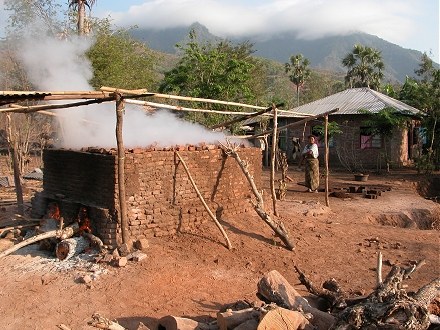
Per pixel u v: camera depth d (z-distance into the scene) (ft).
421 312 17.51
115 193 28.40
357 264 29.94
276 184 59.77
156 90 84.33
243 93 79.97
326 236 35.19
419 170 76.33
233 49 115.14
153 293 23.93
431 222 46.14
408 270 21.54
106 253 27.43
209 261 28.14
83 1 64.23
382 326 17.13
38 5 63.26
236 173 35.32
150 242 29.22
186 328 18.92
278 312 17.66
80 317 21.61
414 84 102.53
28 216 37.37
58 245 28.37
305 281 22.94
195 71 78.43
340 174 76.79
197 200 32.37
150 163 29.84
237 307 21.47
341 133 88.63
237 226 33.37
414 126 93.40
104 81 63.10
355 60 211.00
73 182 31.53
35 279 25.29
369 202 50.11
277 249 31.12
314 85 225.35
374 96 91.91
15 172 41.55
